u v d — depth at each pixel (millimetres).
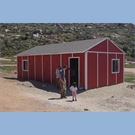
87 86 16828
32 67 22234
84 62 16719
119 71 20484
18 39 64688
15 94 13922
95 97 14883
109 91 16891
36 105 11508
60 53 18297
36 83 19625
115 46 19953
